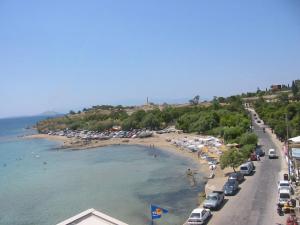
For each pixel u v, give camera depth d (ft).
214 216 133.08
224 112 487.20
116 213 168.04
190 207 167.84
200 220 124.36
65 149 486.38
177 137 473.67
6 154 474.49
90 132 654.53
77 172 297.12
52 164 356.38
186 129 519.19
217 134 426.51
